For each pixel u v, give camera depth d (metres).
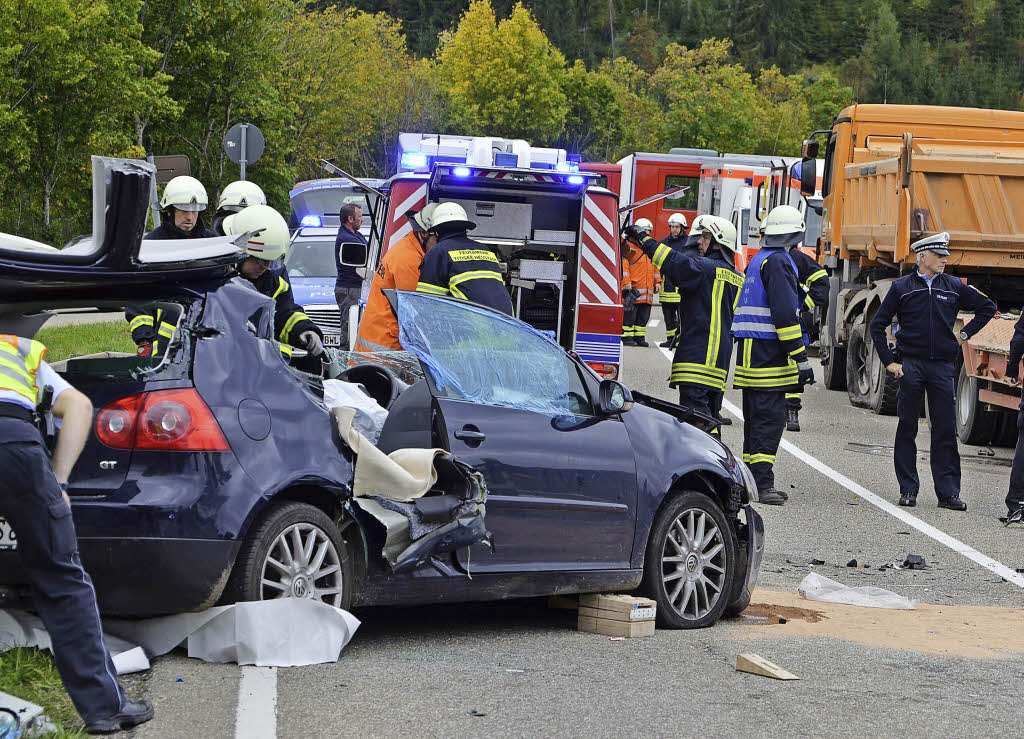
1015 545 13.72
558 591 8.94
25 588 7.16
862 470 18.25
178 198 11.01
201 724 6.38
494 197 16.66
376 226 17.70
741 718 7.02
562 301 16.78
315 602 7.63
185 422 7.25
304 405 7.81
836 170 26.59
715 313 15.48
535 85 115.38
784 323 15.23
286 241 10.29
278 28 67.44
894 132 26.06
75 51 49.38
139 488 7.12
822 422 23.02
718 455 9.98
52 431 6.89
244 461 7.36
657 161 49.44
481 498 8.23
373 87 88.31
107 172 6.39
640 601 9.12
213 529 7.16
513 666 7.96
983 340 19.92
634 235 15.92
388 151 89.12
